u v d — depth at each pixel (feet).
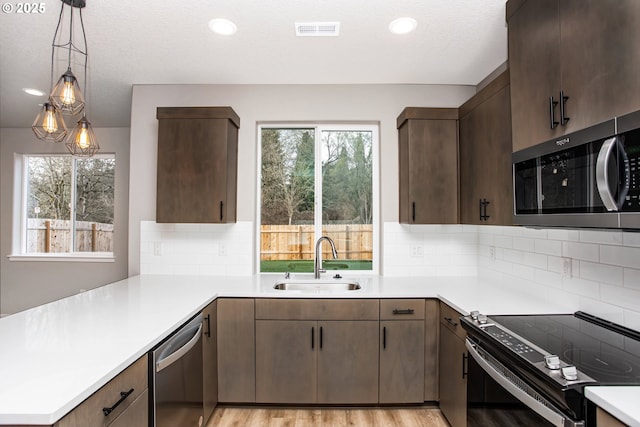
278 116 9.22
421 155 8.18
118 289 7.41
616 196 3.33
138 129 9.12
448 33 6.66
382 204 9.20
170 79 8.82
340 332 7.32
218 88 9.21
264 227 9.69
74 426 3.03
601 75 3.59
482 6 5.80
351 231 9.70
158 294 6.93
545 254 6.46
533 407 3.57
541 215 4.55
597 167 3.51
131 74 8.50
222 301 7.31
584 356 3.84
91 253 12.63
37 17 6.01
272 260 9.65
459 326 6.15
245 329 7.31
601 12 3.59
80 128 6.06
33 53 7.25
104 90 9.42
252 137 9.21
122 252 12.25
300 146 9.74
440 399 7.18
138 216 9.16
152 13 5.96
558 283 6.11
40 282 12.37
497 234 8.17
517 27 5.16
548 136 4.45
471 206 7.48
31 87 8.99
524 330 4.77
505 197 6.01
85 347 4.07
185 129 8.21
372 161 9.72
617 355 3.87
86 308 5.82
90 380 3.26
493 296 6.86
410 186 8.17
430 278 8.89
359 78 8.85
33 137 12.46
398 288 7.71
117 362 3.67
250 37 6.81
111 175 12.63
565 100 4.14
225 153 8.20
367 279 8.77
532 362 3.68
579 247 5.61
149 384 4.39
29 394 3.00
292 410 7.43
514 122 5.24
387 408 7.50
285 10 5.92
